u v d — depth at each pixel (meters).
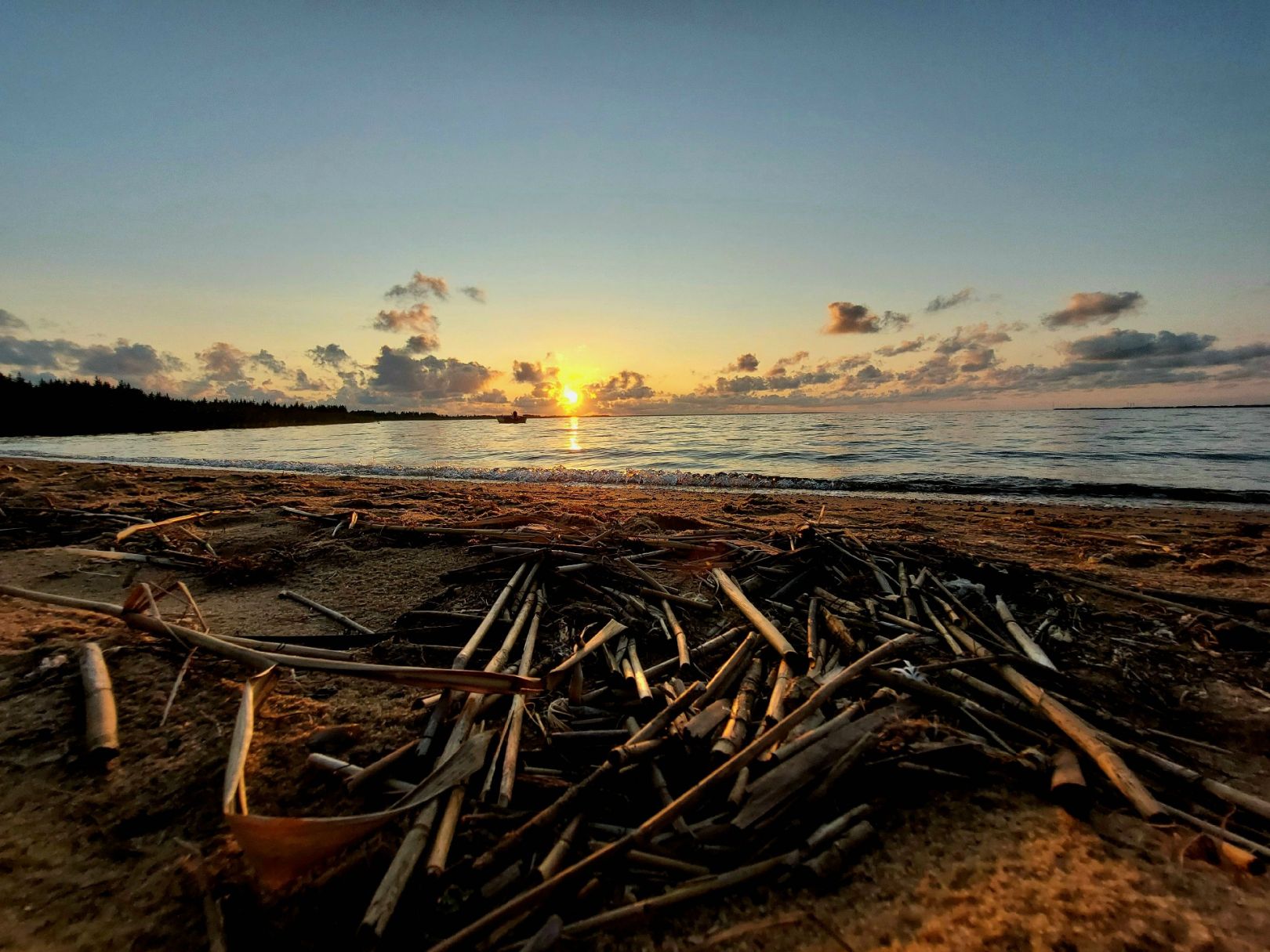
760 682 3.84
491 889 2.32
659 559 6.86
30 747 3.14
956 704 3.53
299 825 2.14
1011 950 2.20
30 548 7.49
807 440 38.47
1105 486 17.48
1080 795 2.86
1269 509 13.69
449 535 7.85
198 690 3.71
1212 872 2.53
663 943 2.25
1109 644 4.64
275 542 7.96
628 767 2.89
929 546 6.77
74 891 2.41
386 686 3.90
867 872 2.57
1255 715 3.73
